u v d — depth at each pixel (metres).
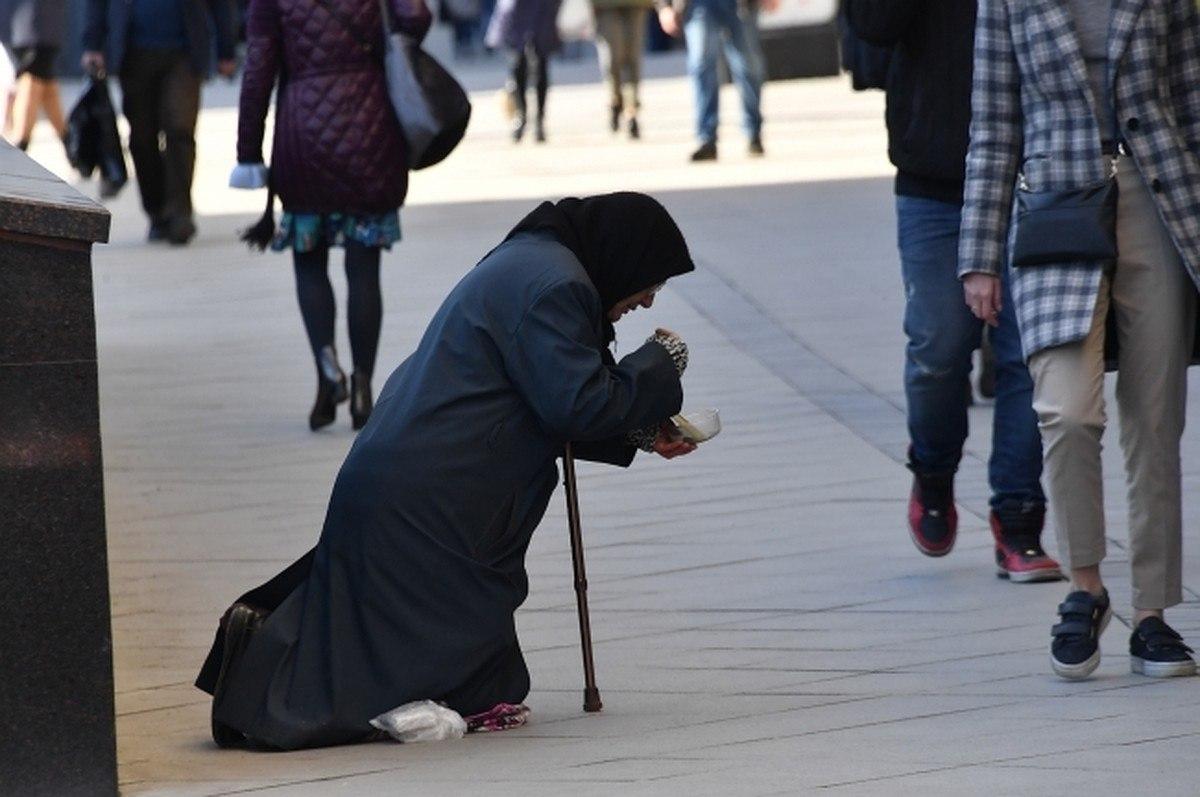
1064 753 15.54
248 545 24.84
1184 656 18.27
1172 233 17.55
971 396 31.50
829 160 59.09
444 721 16.73
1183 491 25.77
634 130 67.50
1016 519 22.38
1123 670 18.69
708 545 24.25
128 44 47.94
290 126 29.75
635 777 15.12
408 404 16.94
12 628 14.64
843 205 49.84
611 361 17.55
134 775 15.83
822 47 87.44
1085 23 17.78
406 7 29.64
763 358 34.53
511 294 16.89
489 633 16.84
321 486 27.69
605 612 21.55
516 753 16.16
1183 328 17.91
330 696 16.70
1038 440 22.23
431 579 16.78
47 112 58.69
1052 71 17.78
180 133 48.41
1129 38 17.56
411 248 45.38
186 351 36.88
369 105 29.72
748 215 48.78
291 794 15.01
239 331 38.53
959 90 21.59
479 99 86.44
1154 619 18.39
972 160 18.38
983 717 17.00
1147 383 17.86
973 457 28.28
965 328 22.11
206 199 57.56
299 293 30.64
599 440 17.66
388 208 30.05
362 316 30.44
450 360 16.98
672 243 17.38
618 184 55.16
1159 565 18.28
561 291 16.78
